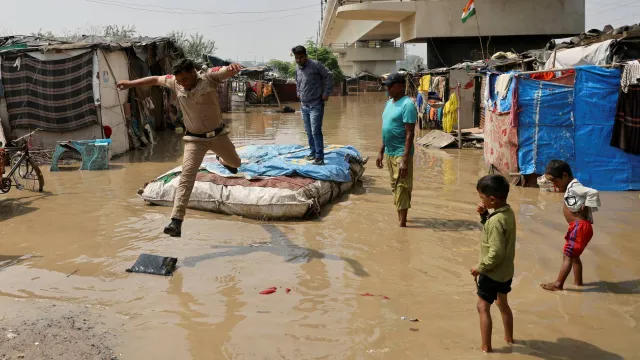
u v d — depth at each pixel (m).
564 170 4.80
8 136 12.86
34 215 7.45
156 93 19.75
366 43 66.38
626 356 3.64
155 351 3.72
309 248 5.95
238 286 4.87
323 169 7.95
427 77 20.53
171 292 4.73
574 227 4.71
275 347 3.77
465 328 4.06
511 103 9.20
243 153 9.45
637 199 8.29
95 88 12.69
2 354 3.67
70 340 3.87
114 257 5.64
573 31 29.81
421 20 30.22
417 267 5.38
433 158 12.81
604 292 4.72
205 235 6.40
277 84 44.25
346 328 4.06
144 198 7.93
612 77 8.83
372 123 23.25
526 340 3.86
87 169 11.32
